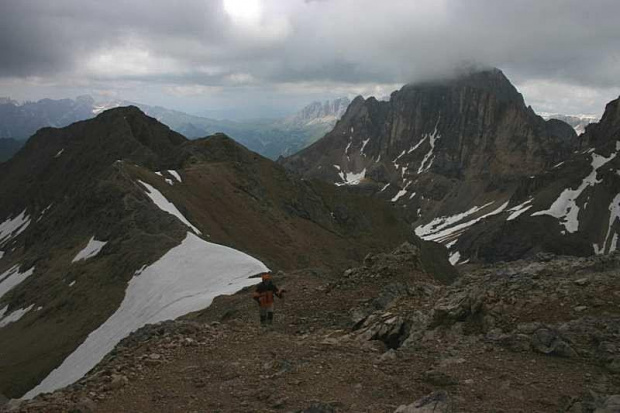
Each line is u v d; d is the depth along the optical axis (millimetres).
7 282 102562
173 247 66312
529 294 17062
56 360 52312
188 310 39938
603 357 12812
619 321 14211
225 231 116438
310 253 128250
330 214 175375
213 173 140375
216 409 12141
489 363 13305
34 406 13023
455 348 14781
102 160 173000
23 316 72500
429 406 10742
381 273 27203
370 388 12594
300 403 11953
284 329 21859
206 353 16891
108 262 71438
